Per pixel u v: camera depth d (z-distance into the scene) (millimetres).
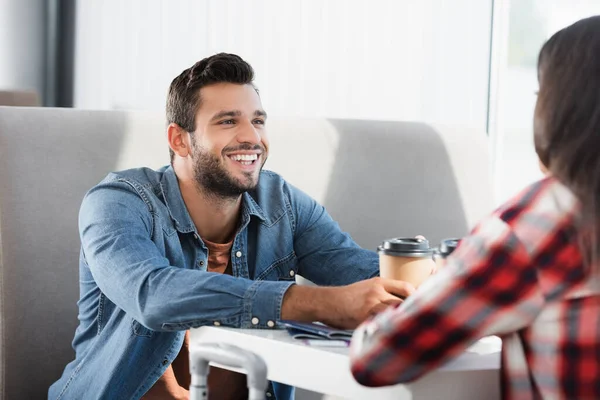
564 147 1049
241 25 3354
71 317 2029
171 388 1786
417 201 2564
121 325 1748
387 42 3072
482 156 2721
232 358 1110
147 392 1775
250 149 1802
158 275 1560
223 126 1797
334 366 1242
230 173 1799
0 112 1977
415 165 2562
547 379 1057
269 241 1935
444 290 1061
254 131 1805
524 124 3123
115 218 1708
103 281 1644
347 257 1971
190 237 1839
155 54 3668
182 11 3545
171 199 1825
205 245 1865
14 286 1946
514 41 3098
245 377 1866
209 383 1824
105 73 4004
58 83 4523
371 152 2477
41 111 2033
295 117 2381
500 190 3105
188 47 3525
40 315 1984
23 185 1967
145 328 1708
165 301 1514
